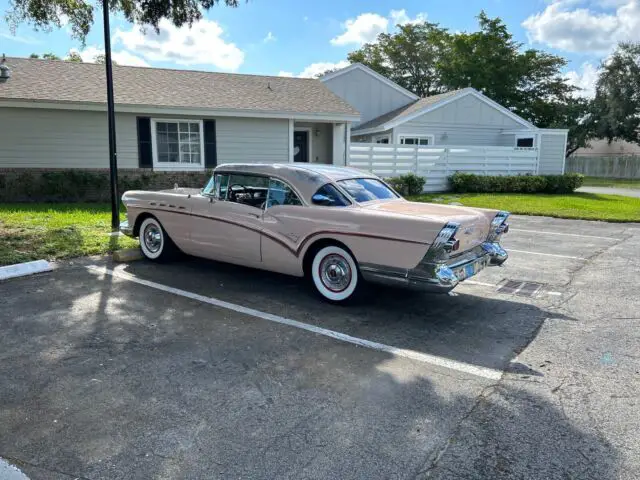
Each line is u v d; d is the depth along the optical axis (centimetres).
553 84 3825
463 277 445
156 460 241
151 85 1450
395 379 329
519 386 320
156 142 1368
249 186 544
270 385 320
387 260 438
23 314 451
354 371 342
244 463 239
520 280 598
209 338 401
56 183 1248
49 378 326
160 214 631
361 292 471
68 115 1274
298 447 252
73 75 1399
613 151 4409
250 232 534
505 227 503
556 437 262
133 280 576
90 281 568
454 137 2042
